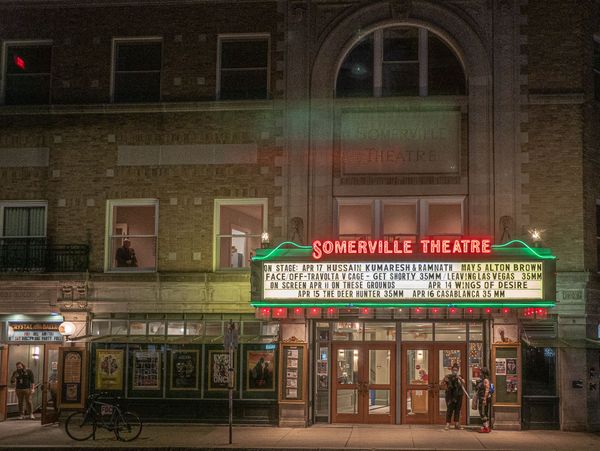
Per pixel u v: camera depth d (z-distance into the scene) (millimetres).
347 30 25844
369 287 23547
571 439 21922
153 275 25500
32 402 26766
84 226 26078
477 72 25188
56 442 21422
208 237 25578
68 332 25250
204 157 25875
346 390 25156
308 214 25203
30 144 26609
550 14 25203
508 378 23938
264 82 26234
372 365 25141
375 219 25234
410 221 25266
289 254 24234
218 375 24969
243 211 25828
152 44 26812
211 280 25359
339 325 25328
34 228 26453
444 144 25109
